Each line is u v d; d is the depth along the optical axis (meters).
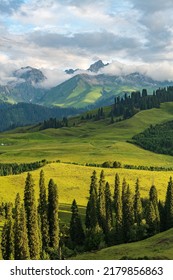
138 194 140.25
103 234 125.69
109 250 97.62
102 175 143.88
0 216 127.62
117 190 141.50
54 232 120.44
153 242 99.56
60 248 111.19
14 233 98.31
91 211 131.00
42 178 128.88
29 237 104.44
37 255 104.38
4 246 100.12
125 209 129.50
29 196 109.06
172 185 137.88
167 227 135.88
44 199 125.69
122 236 126.88
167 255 73.56
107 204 140.38
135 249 92.19
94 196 134.38
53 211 121.50
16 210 99.44
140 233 123.88
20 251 97.06
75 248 120.44
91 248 118.31
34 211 107.12
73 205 128.50
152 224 127.06
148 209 128.62
